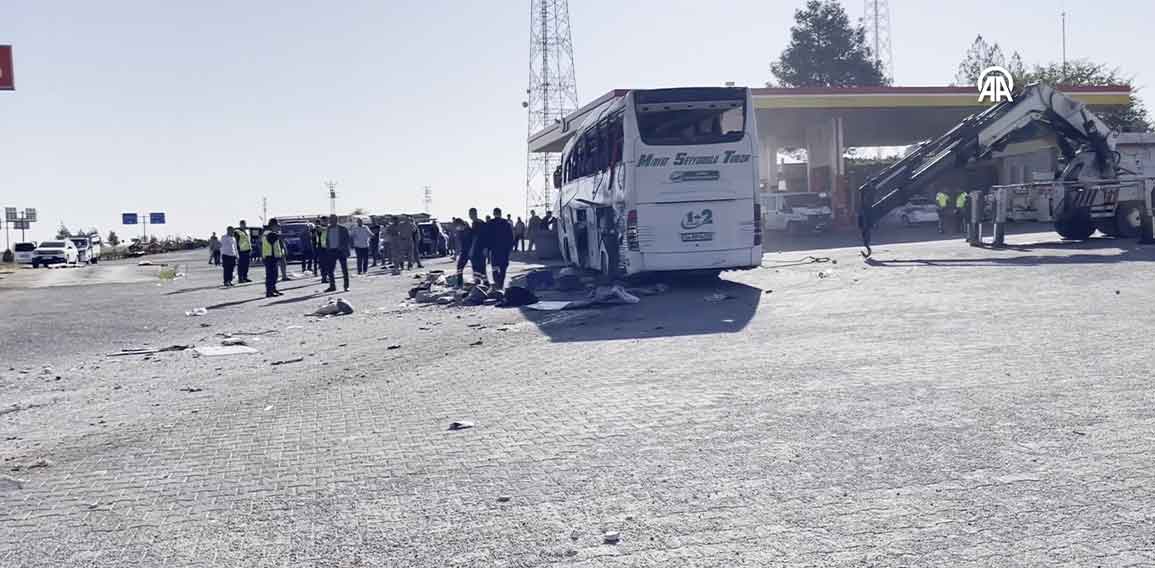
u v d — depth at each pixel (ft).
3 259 259.39
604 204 78.59
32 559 17.57
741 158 69.15
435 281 84.02
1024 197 101.50
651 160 68.69
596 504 19.33
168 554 17.51
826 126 184.34
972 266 77.41
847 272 78.64
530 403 30.50
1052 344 37.17
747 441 24.00
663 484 20.53
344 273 90.02
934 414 26.00
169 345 53.11
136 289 112.47
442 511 19.35
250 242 110.93
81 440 28.48
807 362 35.78
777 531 17.25
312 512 19.71
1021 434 23.36
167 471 23.91
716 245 69.05
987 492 18.92
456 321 57.57
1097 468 20.20
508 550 16.90
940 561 15.46
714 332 45.98
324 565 16.56
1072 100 98.94
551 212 153.38
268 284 87.86
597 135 82.12
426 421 28.50
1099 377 30.09
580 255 95.55
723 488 20.04
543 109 244.01
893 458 21.74
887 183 96.53
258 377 39.58
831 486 19.81
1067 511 17.58
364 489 21.25
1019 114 97.60
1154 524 16.70
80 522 19.79
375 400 32.65
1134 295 51.75
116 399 35.91
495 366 38.96
